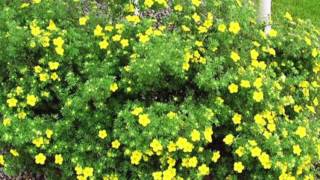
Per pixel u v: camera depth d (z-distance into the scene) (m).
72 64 1.19
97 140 1.14
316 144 1.16
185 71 1.16
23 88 1.16
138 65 1.08
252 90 1.14
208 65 1.14
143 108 1.09
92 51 1.17
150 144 1.04
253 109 1.16
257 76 1.17
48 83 1.17
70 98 1.12
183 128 1.07
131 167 1.12
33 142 1.09
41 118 1.13
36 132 1.10
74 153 1.12
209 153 1.13
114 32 1.20
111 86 1.10
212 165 1.17
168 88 1.18
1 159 1.14
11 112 1.15
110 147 1.14
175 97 1.16
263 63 1.20
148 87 1.13
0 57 1.16
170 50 1.10
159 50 1.09
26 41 1.15
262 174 1.13
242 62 1.20
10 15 1.19
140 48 1.12
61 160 1.10
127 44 1.16
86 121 1.13
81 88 1.13
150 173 1.11
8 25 1.15
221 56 1.17
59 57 1.15
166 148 1.07
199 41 1.20
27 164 1.20
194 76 1.17
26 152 1.16
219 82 1.12
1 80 1.21
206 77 1.11
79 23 1.22
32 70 1.19
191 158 1.08
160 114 1.09
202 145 1.14
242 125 1.14
